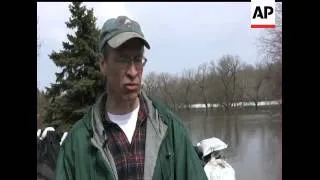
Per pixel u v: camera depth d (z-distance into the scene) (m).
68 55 25.38
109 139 2.37
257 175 17.75
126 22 2.33
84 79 24.62
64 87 25.20
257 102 82.62
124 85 2.34
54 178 2.38
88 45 25.36
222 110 88.00
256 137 35.56
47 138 6.85
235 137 36.59
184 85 91.06
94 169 2.32
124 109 2.41
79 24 25.56
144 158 2.33
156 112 2.44
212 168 5.91
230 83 90.00
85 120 2.45
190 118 72.31
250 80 86.75
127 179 2.30
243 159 22.36
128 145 2.36
